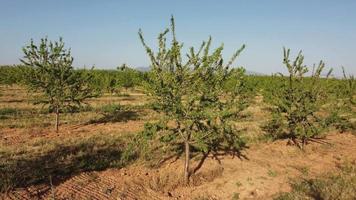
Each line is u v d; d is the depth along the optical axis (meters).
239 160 11.34
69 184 8.66
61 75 14.96
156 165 10.52
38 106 23.27
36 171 9.17
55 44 14.88
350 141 14.95
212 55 8.25
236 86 9.08
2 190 7.72
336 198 8.34
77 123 17.55
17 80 34.53
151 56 8.41
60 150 11.48
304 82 12.47
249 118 20.25
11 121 16.98
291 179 9.86
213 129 9.15
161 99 8.73
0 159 10.11
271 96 13.12
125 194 8.45
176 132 9.44
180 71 8.50
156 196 8.62
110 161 10.61
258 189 9.17
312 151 13.02
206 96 8.64
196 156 11.42
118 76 39.03
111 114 20.89
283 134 15.09
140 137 9.32
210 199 8.67
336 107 14.29
